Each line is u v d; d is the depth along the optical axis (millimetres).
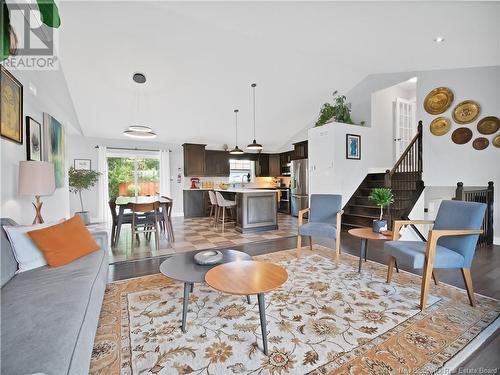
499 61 3932
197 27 3629
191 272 1899
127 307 2090
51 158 3734
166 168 7441
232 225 6000
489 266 2936
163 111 5855
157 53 4109
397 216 4574
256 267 1897
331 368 1402
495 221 4004
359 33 3393
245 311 2012
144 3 3072
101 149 6648
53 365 909
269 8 2932
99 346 1594
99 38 3691
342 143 5273
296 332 1728
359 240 4281
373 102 5781
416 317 1894
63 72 4281
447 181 4512
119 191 7211
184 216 7469
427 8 2658
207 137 7520
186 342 1634
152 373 1378
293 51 4395
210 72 4777
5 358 927
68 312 1241
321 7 2795
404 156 4891
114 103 5309
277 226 5418
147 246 4078
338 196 3596
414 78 4965
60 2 3004
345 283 2516
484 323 1806
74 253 2033
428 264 2000
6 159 2338
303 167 7137
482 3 2520
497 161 4039
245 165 8922
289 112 6656
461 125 4367
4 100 2207
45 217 3541
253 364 1438
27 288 1508
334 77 5500
